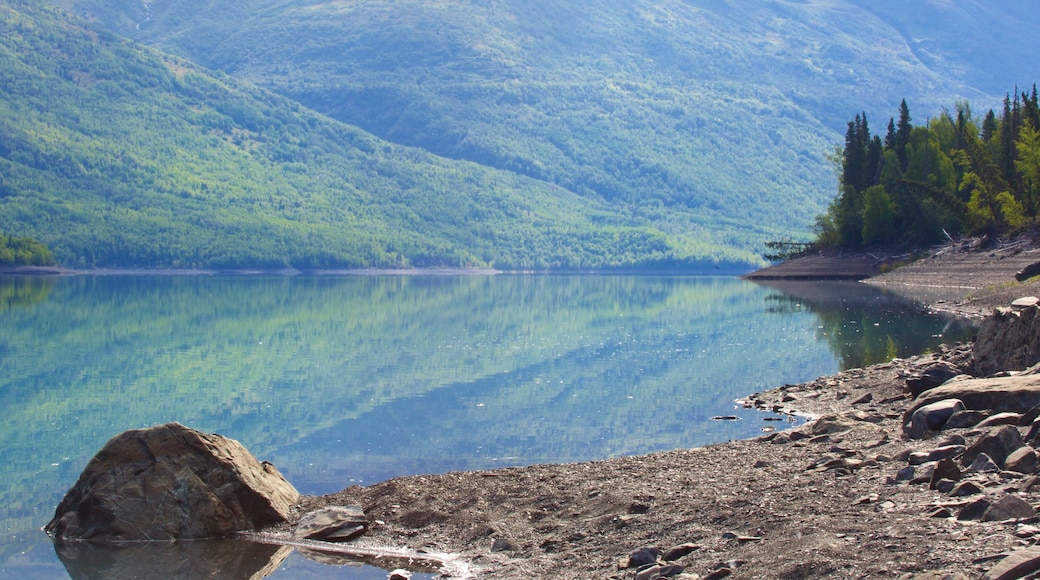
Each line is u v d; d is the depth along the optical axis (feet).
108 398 147.23
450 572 61.98
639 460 83.97
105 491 75.05
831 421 88.28
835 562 48.19
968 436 69.72
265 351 213.25
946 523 50.67
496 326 279.49
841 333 218.18
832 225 614.75
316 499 80.28
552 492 74.23
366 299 447.83
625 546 59.82
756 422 114.21
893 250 533.96
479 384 158.51
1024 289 253.44
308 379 167.12
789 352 188.14
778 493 63.77
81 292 518.78
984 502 51.42
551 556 61.31
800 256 634.84
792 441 86.28
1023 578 41.45
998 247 407.23
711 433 108.68
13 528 77.41
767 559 51.37
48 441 115.85
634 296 457.68
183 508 74.08
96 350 214.90
